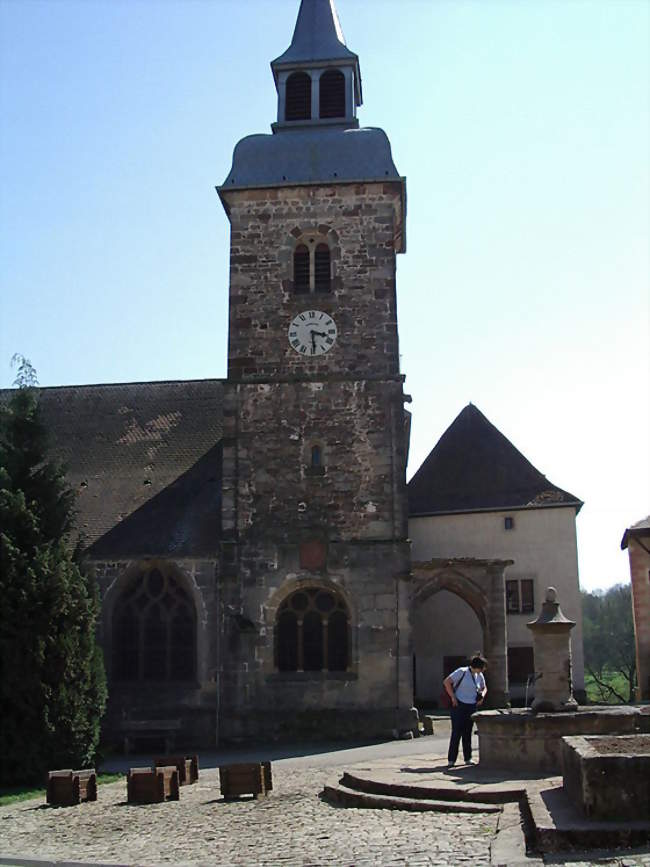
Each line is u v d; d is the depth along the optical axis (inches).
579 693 1704.0
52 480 1082.1
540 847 470.6
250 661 1195.9
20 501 1022.4
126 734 1198.9
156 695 1205.7
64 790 772.0
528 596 1744.6
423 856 479.8
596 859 445.1
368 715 1170.0
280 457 1244.5
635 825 472.7
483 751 732.7
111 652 1226.0
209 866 499.8
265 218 1312.7
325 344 1273.4
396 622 1190.9
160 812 693.9
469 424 1900.8
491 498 1793.8
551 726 704.4
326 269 1305.4
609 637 3174.2
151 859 529.7
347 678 1183.6
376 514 1220.5
